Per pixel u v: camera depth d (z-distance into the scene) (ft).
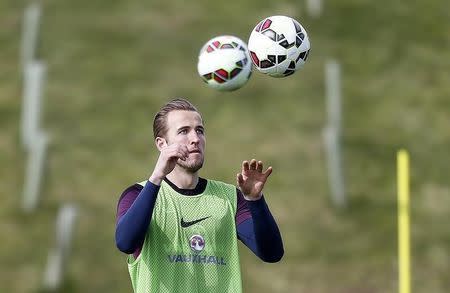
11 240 211.41
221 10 309.63
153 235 73.61
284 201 230.68
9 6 310.45
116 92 267.80
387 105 270.67
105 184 232.53
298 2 314.14
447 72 290.15
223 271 74.54
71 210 193.16
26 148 241.55
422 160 250.78
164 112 75.31
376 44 297.53
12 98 263.29
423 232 224.94
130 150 246.27
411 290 206.69
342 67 284.41
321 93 271.28
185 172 74.74
